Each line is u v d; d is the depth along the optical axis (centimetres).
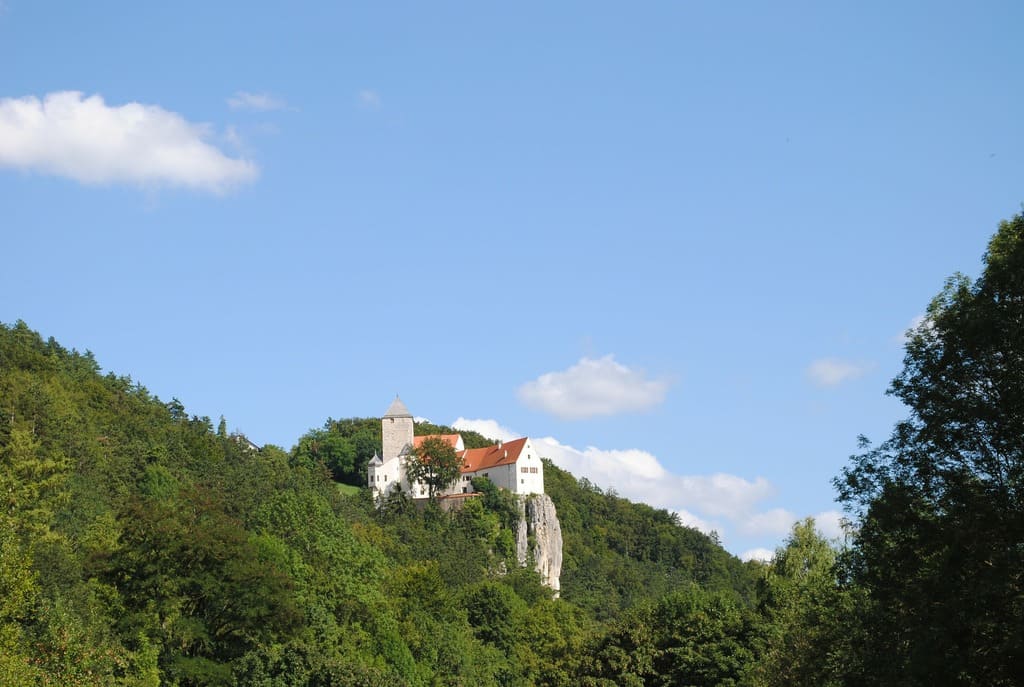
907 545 5347
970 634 4775
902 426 5556
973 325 4938
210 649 8506
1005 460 5103
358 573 12444
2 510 9356
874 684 5422
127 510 8850
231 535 8981
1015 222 5525
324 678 8175
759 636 10088
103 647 7144
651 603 12038
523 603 17650
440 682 12012
